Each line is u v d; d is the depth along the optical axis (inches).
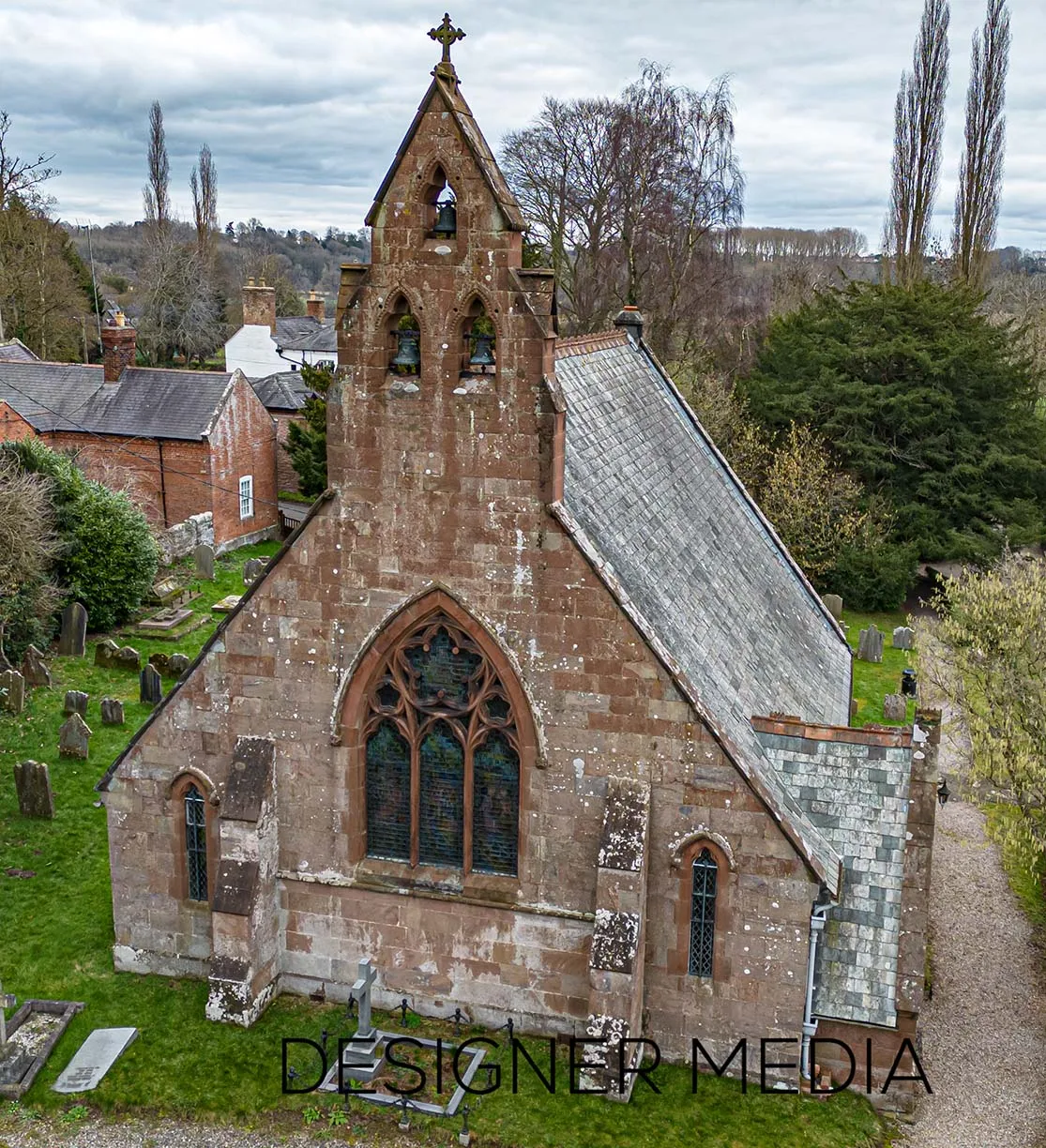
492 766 859.4
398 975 904.9
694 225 3102.9
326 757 880.9
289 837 903.1
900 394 2593.5
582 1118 802.2
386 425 811.4
